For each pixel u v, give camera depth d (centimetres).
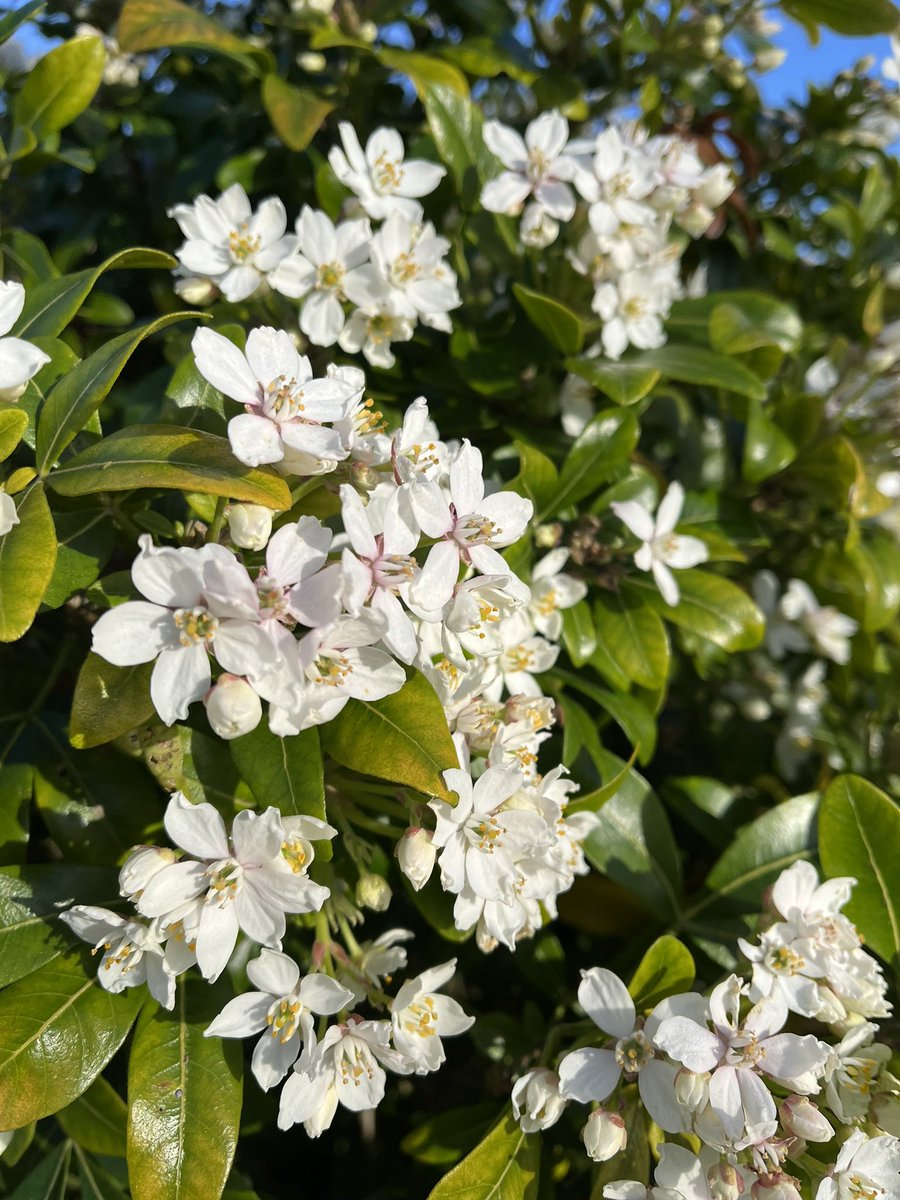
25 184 27
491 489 21
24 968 15
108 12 30
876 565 27
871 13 27
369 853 18
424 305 22
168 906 14
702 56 29
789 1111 16
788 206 34
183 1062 15
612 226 23
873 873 20
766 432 25
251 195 27
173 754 16
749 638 23
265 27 28
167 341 24
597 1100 17
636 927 22
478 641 17
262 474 14
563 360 25
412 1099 27
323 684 14
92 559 16
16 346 15
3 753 18
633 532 22
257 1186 25
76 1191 21
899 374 27
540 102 28
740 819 23
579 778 21
